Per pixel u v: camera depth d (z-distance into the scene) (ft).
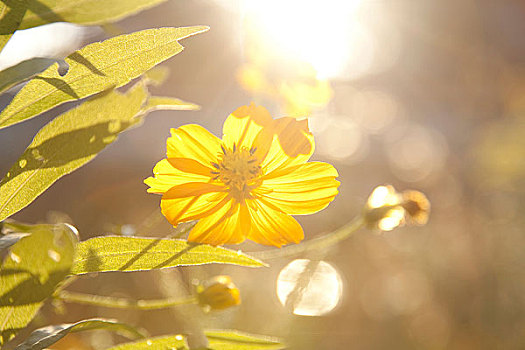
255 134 1.22
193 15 5.06
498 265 4.12
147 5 1.07
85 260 1.07
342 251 4.28
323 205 1.22
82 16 1.07
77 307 2.40
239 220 1.20
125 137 5.69
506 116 5.03
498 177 4.38
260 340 1.19
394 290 4.19
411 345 3.80
